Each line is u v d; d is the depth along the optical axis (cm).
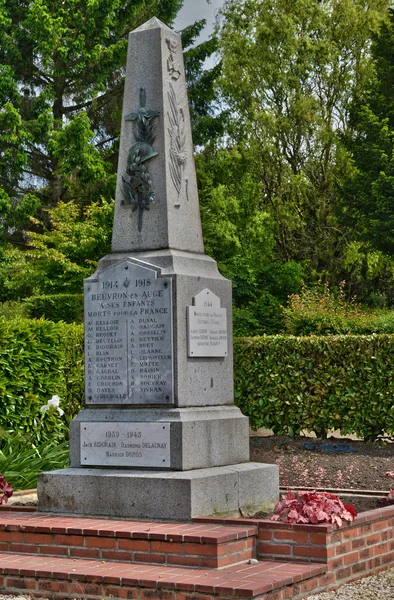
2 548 770
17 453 1111
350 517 737
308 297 2395
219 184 3309
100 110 3319
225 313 902
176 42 917
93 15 3078
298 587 668
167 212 870
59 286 2553
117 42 3159
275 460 1295
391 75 3098
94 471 837
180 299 841
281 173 3578
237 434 884
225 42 3547
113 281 866
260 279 2784
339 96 3528
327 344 1464
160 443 821
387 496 923
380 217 2980
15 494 962
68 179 3055
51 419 1265
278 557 726
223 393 893
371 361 1440
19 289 2630
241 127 3516
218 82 3488
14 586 694
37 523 771
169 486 783
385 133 2973
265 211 3578
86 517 816
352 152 3111
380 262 3412
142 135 888
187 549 697
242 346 1510
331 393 1463
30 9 2978
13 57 3081
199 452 831
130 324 855
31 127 3016
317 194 3584
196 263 882
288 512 741
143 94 895
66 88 3253
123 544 721
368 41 3516
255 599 618
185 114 914
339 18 3512
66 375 1395
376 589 710
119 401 856
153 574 668
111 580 659
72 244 2572
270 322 2506
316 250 3572
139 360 848
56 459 1099
